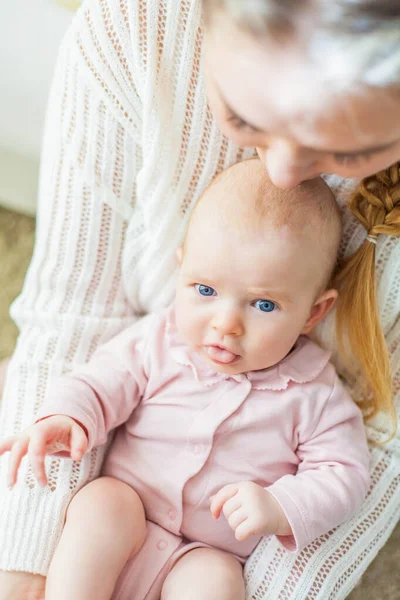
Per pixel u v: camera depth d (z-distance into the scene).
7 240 1.49
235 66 0.44
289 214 0.78
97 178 0.88
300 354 0.89
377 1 0.38
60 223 0.91
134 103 0.81
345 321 0.88
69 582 0.75
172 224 0.89
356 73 0.40
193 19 0.74
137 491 0.87
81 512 0.80
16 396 0.89
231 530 0.85
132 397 0.90
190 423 0.85
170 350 0.89
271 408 0.85
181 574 0.80
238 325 0.79
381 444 0.91
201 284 0.81
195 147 0.83
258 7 0.41
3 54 1.12
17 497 0.81
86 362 0.94
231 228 0.78
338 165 0.49
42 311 0.93
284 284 0.78
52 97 0.86
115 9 0.74
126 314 1.00
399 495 0.89
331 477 0.82
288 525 0.77
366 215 0.82
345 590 0.82
